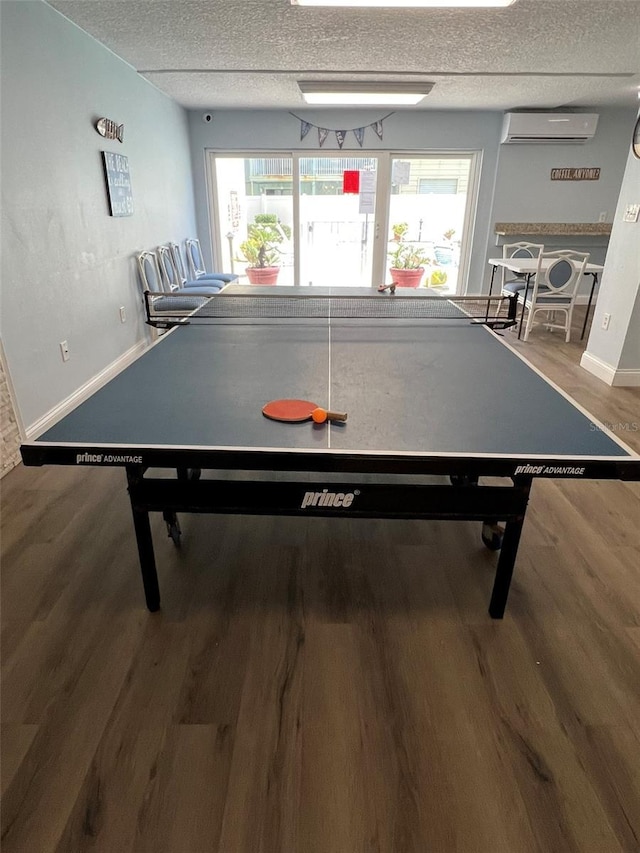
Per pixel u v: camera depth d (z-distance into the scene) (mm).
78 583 1823
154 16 2965
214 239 6262
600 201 6137
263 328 2393
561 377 4000
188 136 5719
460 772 1232
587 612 1726
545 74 4141
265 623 1662
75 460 1248
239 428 1339
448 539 2098
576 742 1305
